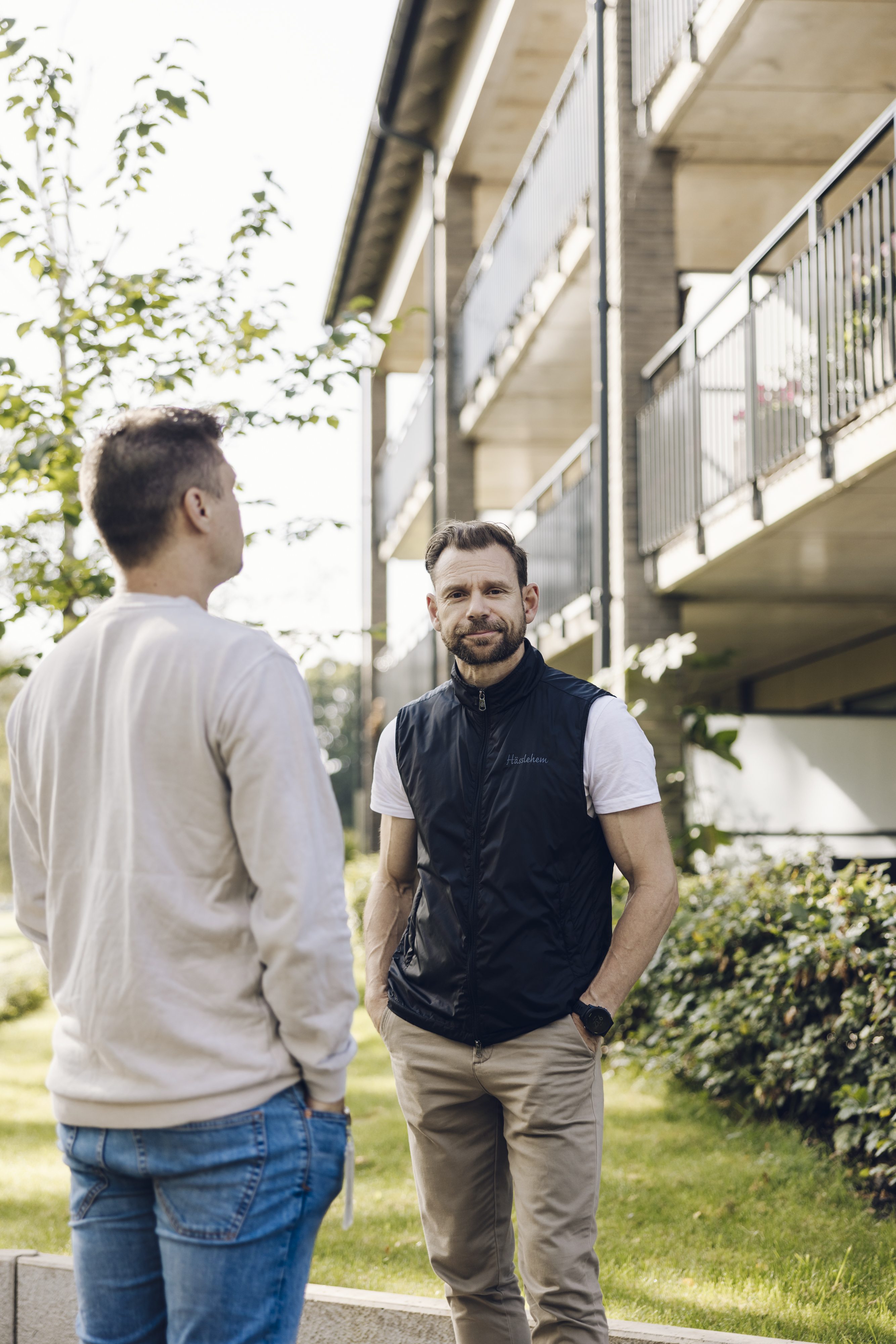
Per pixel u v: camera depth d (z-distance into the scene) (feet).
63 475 13.66
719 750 26.07
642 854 7.46
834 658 41.50
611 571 29.40
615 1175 14.62
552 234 34.30
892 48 24.99
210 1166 5.08
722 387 25.05
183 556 5.69
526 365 39.55
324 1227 13.11
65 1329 9.64
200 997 5.17
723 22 24.73
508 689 7.72
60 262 14.69
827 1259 11.50
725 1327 9.98
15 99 14.02
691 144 29.19
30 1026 31.71
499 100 40.78
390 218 56.85
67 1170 16.19
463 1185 7.86
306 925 5.11
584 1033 7.30
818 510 21.80
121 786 5.30
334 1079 5.38
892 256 18.70
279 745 5.20
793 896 16.17
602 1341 7.22
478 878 7.47
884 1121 13.44
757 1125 16.39
